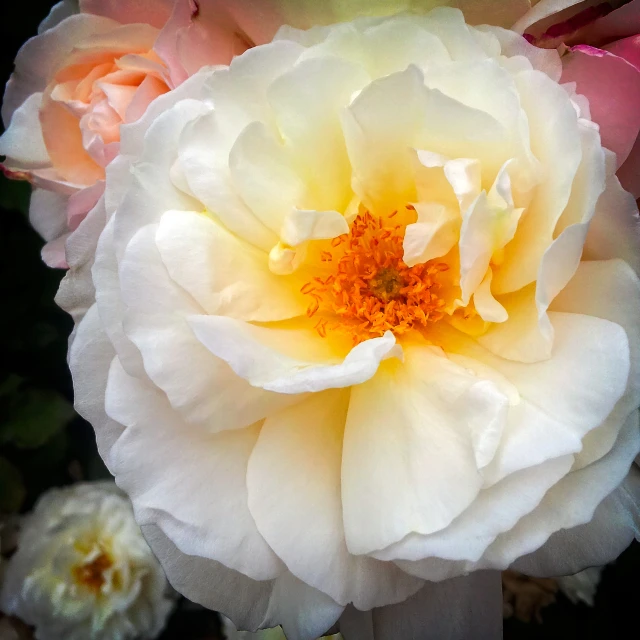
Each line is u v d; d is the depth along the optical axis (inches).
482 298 5.9
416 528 5.8
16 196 9.1
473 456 5.6
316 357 6.4
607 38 6.1
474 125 5.6
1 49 8.8
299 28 6.1
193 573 6.3
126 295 5.8
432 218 6.2
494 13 5.9
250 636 8.9
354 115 5.8
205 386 5.9
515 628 9.4
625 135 5.8
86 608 9.2
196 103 5.9
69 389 9.9
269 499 6.1
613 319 5.7
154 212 6.0
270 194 6.2
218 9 6.2
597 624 9.4
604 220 5.6
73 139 7.4
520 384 5.9
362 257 6.8
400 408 6.2
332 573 6.0
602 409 5.5
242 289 6.2
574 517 5.7
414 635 6.4
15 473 9.5
